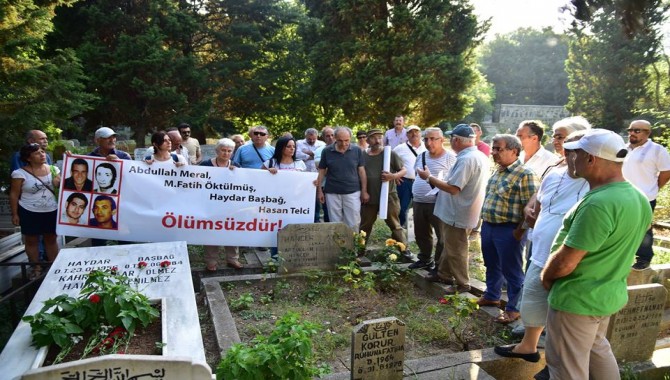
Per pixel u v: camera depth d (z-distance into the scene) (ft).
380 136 22.21
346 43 67.51
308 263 19.95
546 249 11.44
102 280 12.00
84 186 20.01
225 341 13.88
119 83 58.29
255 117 76.64
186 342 11.51
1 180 24.77
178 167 20.72
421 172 17.04
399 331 10.89
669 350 13.58
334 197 21.70
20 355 10.66
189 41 66.69
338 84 68.90
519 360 12.64
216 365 13.14
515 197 14.44
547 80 196.85
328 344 14.06
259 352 9.03
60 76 27.12
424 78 63.82
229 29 70.74
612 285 9.21
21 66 25.35
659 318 12.74
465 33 68.03
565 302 9.34
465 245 17.39
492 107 166.81
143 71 59.11
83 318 11.40
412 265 20.16
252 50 71.20
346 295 18.24
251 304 17.30
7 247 23.09
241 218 21.30
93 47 57.06
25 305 18.88
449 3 65.98
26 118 24.03
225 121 71.56
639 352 12.73
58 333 10.80
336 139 21.44
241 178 21.18
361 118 70.44
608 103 71.61
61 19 58.95
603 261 8.99
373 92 66.69
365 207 22.68
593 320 9.38
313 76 72.23
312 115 78.13
